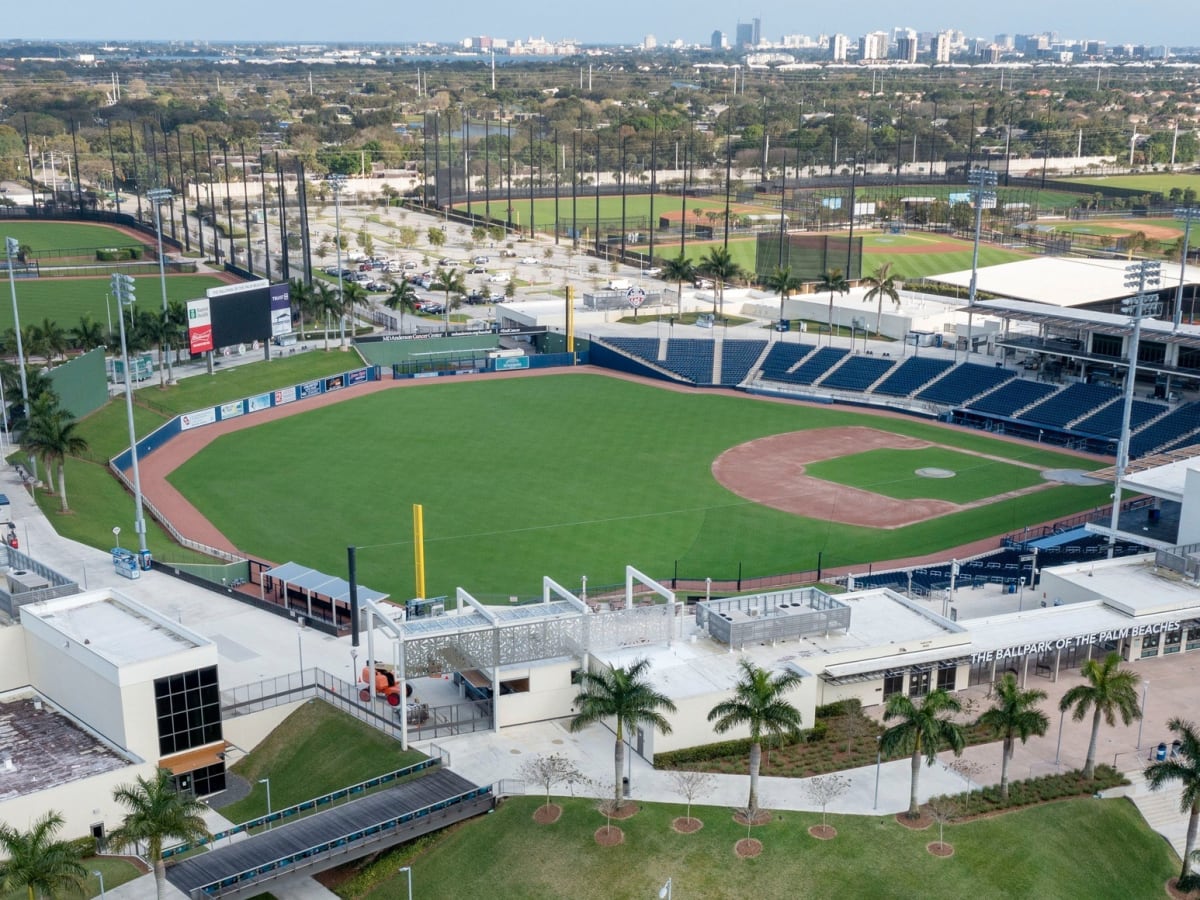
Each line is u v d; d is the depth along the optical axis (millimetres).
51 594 95938
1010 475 160750
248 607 111438
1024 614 104375
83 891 70000
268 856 73500
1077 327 183750
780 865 74500
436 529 138625
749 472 162500
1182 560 111438
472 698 95312
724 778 83875
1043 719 79812
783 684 79625
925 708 77250
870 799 81562
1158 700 97000
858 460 168375
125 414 176500
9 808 75375
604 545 134000
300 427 182250
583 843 76312
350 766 85625
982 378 196750
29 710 90625
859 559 130250
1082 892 73500
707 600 103500
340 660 100750
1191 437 166125
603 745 88188
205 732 85938
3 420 163250
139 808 69875
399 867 75812
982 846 76625
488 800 80125
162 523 139625
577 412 193375
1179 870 76438
